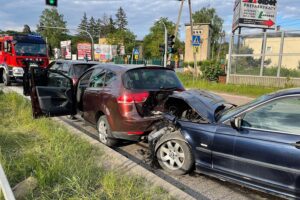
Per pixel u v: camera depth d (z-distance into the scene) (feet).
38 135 19.35
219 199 13.14
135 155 18.49
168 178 15.25
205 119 14.58
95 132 23.77
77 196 11.57
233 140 13.01
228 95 47.55
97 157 16.37
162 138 15.89
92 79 21.89
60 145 16.71
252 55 54.13
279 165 11.71
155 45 196.85
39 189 12.22
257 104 12.96
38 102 20.61
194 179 15.14
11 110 26.48
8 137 18.19
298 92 12.18
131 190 12.24
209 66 66.44
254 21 70.18
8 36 52.21
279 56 50.55
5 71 51.98
